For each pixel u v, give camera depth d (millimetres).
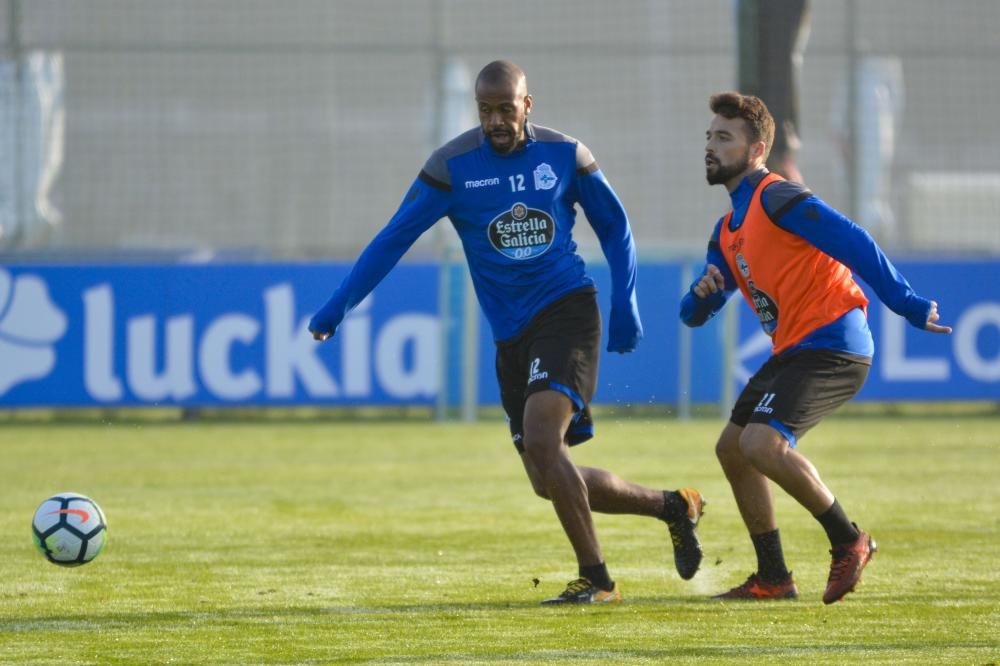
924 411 55250
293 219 76562
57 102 60750
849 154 64812
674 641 17469
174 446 44406
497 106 19375
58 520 21234
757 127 19672
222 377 48250
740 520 29094
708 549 25453
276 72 78250
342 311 19797
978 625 18578
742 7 47594
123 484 35625
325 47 60312
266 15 77812
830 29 83688
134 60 75938
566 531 19906
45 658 16703
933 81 83375
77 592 21266
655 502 20969
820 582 22062
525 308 20094
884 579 22281
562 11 80938
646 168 78875
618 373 50875
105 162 74375
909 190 72312
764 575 20641
